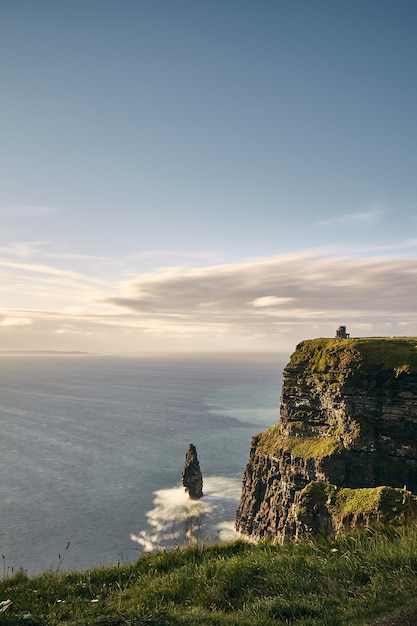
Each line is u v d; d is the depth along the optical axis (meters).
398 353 91.44
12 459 155.62
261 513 98.06
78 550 87.31
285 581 9.50
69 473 140.38
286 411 105.25
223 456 163.00
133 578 11.41
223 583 9.82
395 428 84.88
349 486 84.44
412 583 8.55
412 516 12.77
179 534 92.81
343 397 91.44
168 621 8.08
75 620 8.35
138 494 121.38
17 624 7.95
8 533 95.56
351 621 7.59
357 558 10.10
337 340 103.94
